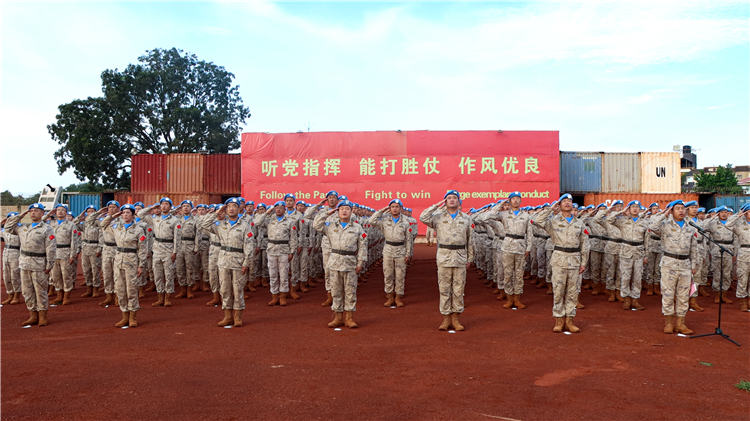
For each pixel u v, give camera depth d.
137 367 5.57
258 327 7.66
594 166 24.81
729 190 36.78
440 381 5.09
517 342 6.69
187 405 4.44
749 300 9.05
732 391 4.82
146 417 4.19
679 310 7.18
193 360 5.84
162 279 9.66
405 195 23.09
